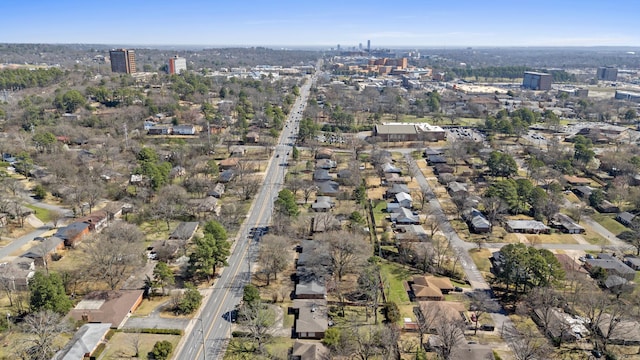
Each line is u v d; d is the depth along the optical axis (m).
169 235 159.00
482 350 99.06
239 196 199.12
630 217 172.88
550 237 164.25
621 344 105.69
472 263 145.25
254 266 140.25
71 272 132.50
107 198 189.00
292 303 121.81
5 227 157.25
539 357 97.12
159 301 121.38
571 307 119.06
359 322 113.31
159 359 97.94
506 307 122.12
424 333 109.00
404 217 172.62
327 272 132.38
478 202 190.62
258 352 102.12
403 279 135.50
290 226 159.38
